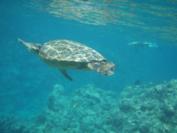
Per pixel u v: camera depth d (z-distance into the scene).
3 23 101.19
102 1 26.64
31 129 22.89
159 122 17.89
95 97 27.00
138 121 19.03
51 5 35.28
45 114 25.83
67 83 46.34
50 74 46.94
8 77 43.88
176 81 22.03
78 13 37.69
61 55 5.29
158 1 22.17
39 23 75.19
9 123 24.61
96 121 22.30
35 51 5.90
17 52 50.28
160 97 21.62
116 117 21.52
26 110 35.38
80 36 95.81
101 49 63.38
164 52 94.62
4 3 46.62
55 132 21.28
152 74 70.38
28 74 45.88
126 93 26.06
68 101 26.83
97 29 58.28
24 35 91.62
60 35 107.25
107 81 48.03
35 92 42.50
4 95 39.06
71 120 23.14
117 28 47.62
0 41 54.34
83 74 49.38
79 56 5.13
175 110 18.14
